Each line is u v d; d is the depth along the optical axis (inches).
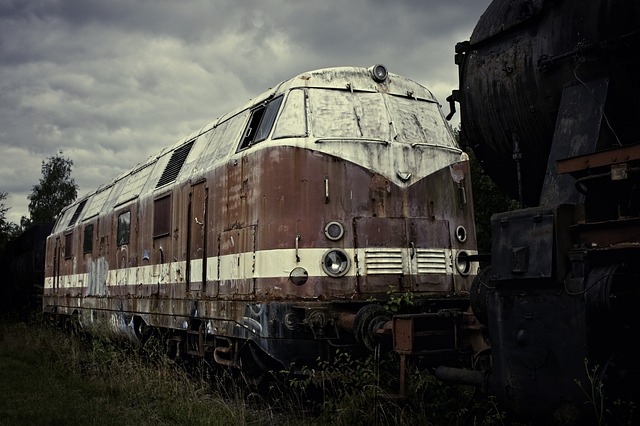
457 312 270.8
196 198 403.9
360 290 310.8
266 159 324.2
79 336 624.7
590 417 185.2
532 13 227.3
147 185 505.7
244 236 338.0
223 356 360.5
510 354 207.5
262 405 326.3
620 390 183.9
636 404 186.2
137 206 513.0
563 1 220.2
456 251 337.1
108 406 330.0
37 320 792.3
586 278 186.9
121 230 547.8
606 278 180.4
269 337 305.7
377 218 319.3
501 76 240.4
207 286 377.1
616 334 186.4
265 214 320.8
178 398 329.1
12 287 1078.4
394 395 259.0
